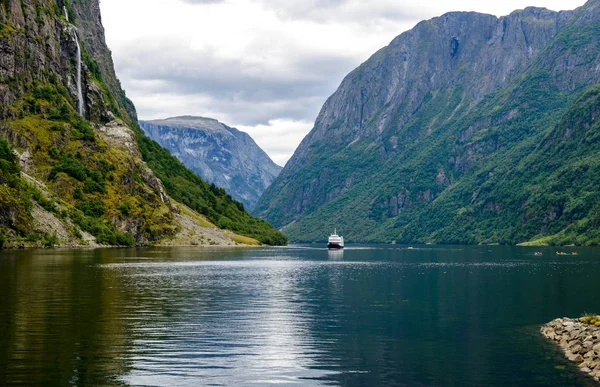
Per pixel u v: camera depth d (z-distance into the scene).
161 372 49.25
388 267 187.50
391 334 66.44
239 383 46.94
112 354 54.44
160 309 80.94
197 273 143.25
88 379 46.78
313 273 155.50
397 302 93.69
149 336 62.41
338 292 107.56
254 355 55.62
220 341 61.09
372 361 54.31
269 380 47.88
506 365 53.31
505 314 81.44
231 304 88.31
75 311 76.00
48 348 55.97
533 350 59.06
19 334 61.72
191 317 75.06
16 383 45.41
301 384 47.09
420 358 55.56
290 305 88.69
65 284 105.50
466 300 96.88
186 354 55.31
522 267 188.50
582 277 145.38
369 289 113.56
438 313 82.00
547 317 78.94
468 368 52.31
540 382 48.44
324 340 62.81
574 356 55.44
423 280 135.12
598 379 48.91
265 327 69.31
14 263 149.50
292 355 56.09
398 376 49.69
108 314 74.94
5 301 83.75
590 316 68.69
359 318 77.06
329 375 49.66
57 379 46.50
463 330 69.19
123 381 46.53
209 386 45.97
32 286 101.56
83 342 58.72
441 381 48.50
